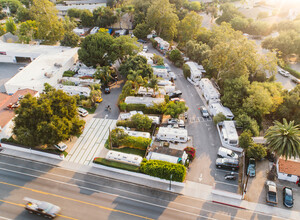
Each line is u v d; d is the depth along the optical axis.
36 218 41.09
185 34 111.62
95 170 50.94
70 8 152.88
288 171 47.47
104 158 52.41
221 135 58.94
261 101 60.31
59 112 53.38
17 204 43.44
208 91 72.44
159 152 52.19
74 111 56.50
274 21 141.00
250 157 52.06
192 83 83.81
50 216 40.62
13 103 63.72
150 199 44.69
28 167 51.53
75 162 52.66
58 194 45.41
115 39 88.00
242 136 53.50
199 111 69.69
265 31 126.62
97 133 60.75
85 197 44.88
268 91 65.88
